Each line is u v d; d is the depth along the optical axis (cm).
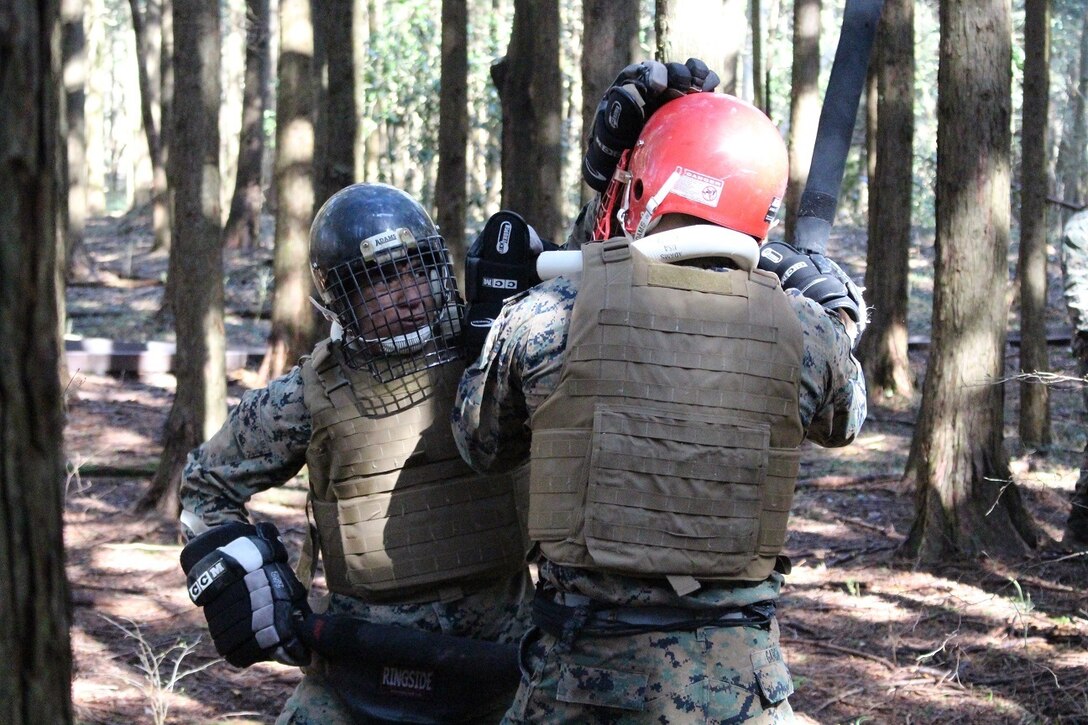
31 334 108
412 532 223
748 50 2719
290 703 232
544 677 186
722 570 180
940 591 550
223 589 221
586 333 183
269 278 1636
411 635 217
